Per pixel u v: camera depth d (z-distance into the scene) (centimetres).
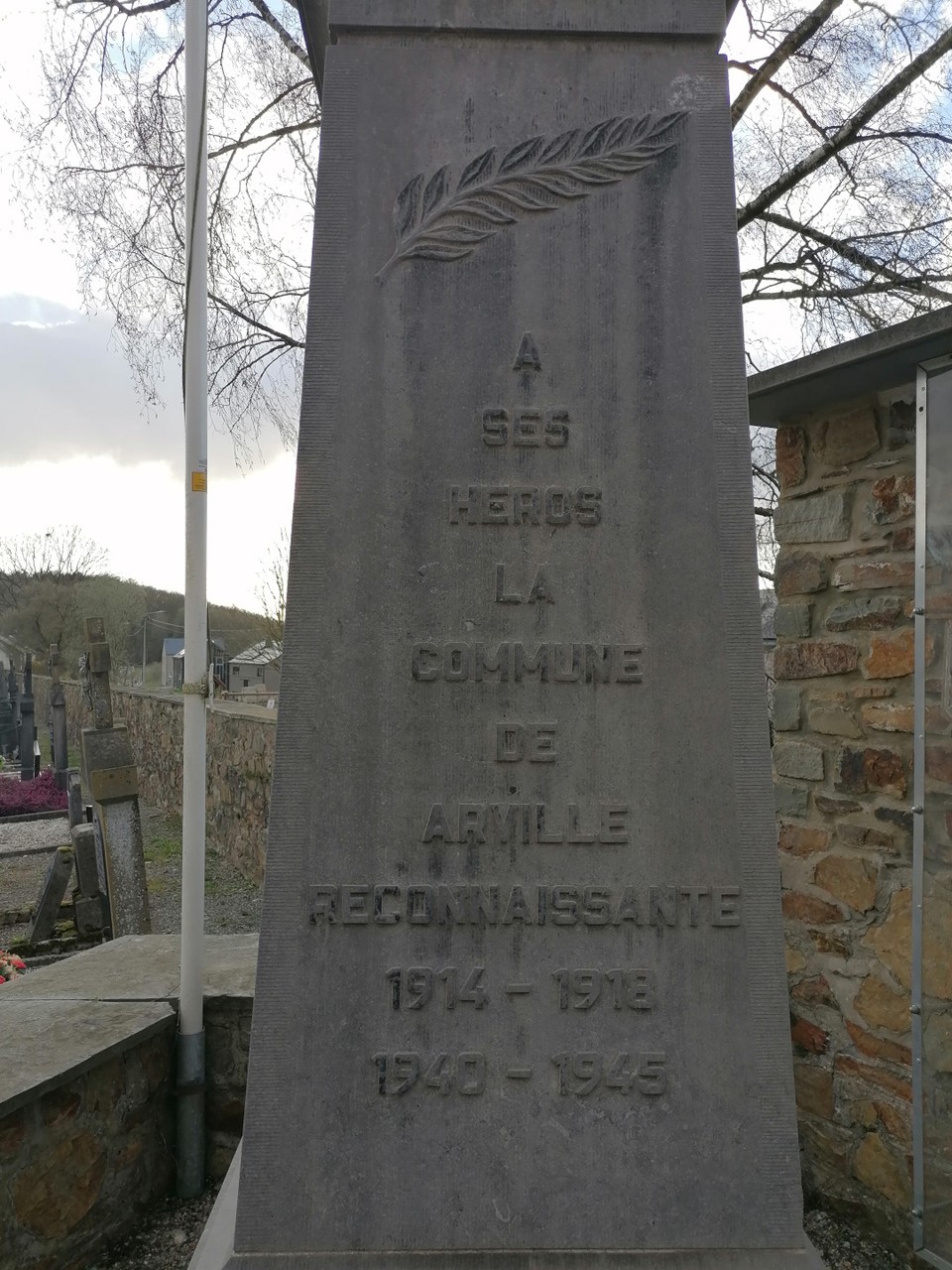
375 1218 144
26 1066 225
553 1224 145
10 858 898
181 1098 265
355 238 156
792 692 312
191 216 273
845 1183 286
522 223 157
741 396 157
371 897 149
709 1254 144
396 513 154
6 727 1836
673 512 156
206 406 280
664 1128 148
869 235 620
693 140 160
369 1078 147
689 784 152
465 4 159
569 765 152
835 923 293
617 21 159
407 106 158
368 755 151
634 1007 149
